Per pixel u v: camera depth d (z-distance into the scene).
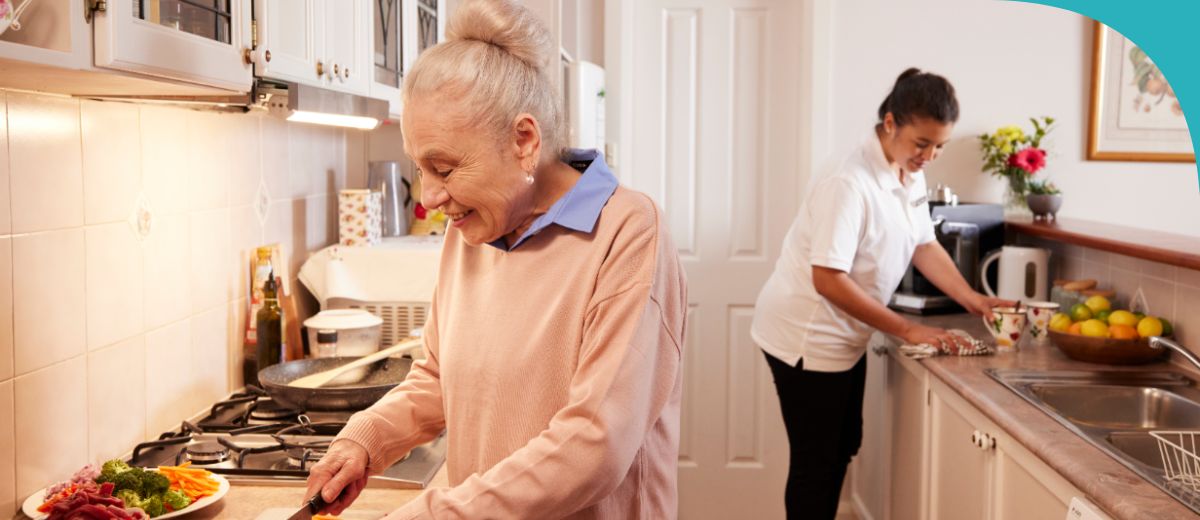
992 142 3.59
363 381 2.11
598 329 1.15
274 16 1.53
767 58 3.82
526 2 2.98
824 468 2.88
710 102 3.85
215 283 2.07
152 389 1.79
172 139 1.86
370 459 1.35
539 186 1.23
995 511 2.11
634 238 1.18
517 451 1.13
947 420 2.47
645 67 3.85
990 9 3.68
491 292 1.25
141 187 1.74
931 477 2.62
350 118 1.85
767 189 3.87
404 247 2.67
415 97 1.14
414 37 2.50
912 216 2.80
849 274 2.79
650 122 3.87
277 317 2.21
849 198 2.64
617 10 3.77
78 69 1.01
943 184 3.75
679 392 1.31
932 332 2.61
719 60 3.83
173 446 1.74
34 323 1.42
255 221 2.28
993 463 2.12
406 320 2.56
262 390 2.13
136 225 1.72
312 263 2.55
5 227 1.35
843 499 3.88
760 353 3.92
